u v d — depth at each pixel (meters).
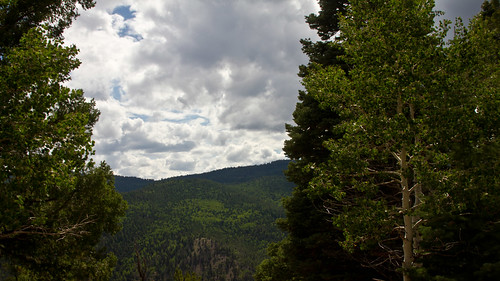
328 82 12.43
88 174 18.16
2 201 8.15
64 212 15.39
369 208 10.41
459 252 9.43
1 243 11.84
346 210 11.10
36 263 13.98
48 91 9.12
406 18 11.30
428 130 9.74
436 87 9.74
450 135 9.34
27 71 8.84
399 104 11.20
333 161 11.73
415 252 10.65
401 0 11.21
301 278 19.27
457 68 9.95
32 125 8.54
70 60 10.33
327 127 17.38
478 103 9.45
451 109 9.35
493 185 8.80
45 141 8.72
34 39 9.30
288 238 19.61
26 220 10.11
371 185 10.74
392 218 10.70
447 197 9.40
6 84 8.78
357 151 10.93
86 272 20.83
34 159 8.58
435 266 9.57
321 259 16.16
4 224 8.78
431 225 10.04
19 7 12.69
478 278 8.41
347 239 10.82
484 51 10.09
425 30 11.03
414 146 9.88
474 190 8.80
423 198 9.59
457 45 9.98
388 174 12.62
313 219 16.50
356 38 11.77
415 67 10.55
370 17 11.64
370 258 14.92
